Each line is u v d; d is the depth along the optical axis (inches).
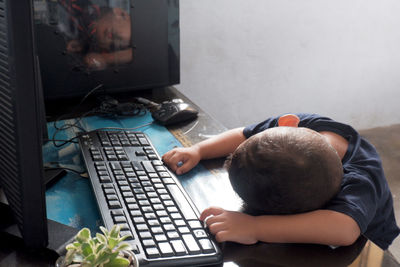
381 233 35.5
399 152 95.3
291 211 27.4
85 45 47.3
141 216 28.2
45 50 45.6
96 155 35.6
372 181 30.4
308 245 27.4
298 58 87.3
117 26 47.9
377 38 92.8
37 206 24.1
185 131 43.6
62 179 34.6
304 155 25.7
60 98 47.8
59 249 25.5
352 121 101.2
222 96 84.0
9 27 20.4
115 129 43.4
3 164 25.7
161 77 52.1
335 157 27.2
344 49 90.9
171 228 27.2
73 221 29.5
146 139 39.4
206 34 77.4
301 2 82.2
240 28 79.4
